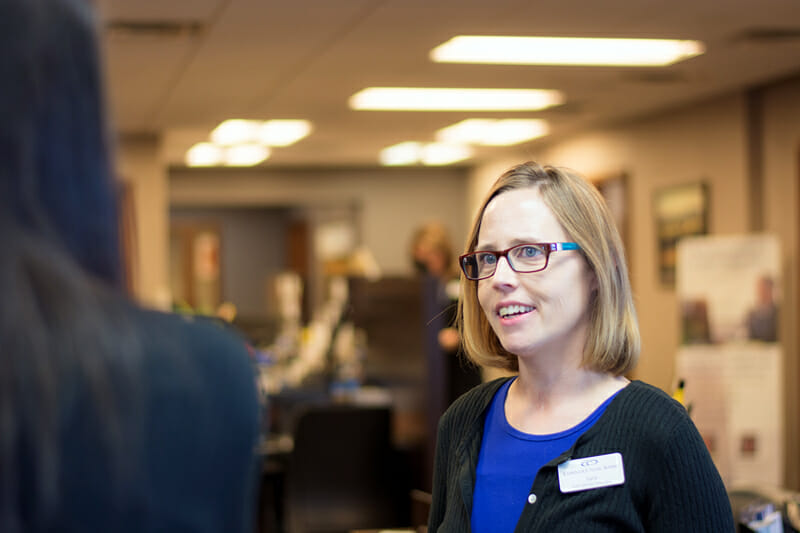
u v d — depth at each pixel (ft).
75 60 1.70
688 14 16.56
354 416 13.64
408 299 13.47
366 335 14.66
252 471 1.98
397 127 30.19
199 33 17.66
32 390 1.54
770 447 21.48
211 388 1.88
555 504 4.09
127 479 1.66
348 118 28.14
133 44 18.44
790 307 23.45
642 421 4.14
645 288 29.17
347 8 16.03
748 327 21.63
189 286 54.80
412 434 13.52
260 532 15.98
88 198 1.71
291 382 19.15
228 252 55.47
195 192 41.06
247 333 22.97
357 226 42.88
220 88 23.18
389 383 14.20
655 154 28.50
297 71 21.29
